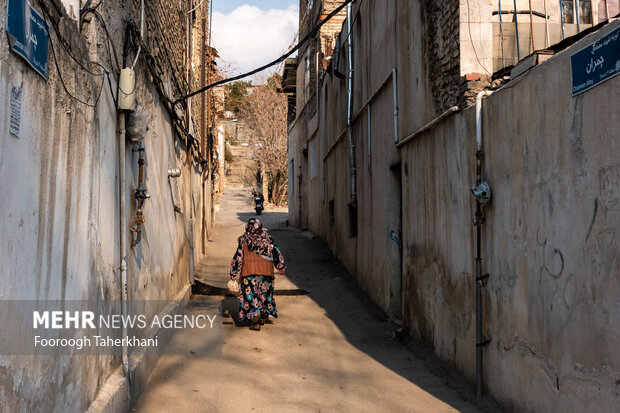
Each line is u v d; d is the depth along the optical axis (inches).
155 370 227.3
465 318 222.8
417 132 276.1
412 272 295.7
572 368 149.1
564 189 154.4
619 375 129.6
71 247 136.2
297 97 871.7
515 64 213.3
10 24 98.6
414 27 286.7
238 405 194.5
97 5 158.2
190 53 434.3
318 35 649.0
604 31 136.8
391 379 230.5
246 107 1486.2
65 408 130.7
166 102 296.8
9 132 99.4
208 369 233.1
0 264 96.0
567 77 153.2
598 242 138.7
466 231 221.9
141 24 208.2
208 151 669.9
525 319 175.6
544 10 249.8
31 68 109.9
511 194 185.6
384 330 315.9
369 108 395.9
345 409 196.2
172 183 329.4
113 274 181.2
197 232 512.7
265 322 324.8
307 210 786.8
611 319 133.2
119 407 166.9
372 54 388.8
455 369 232.8
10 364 99.8
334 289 426.0
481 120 208.2
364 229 415.8
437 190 255.0
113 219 181.9
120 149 189.5
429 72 263.3
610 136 134.4
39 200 114.7
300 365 247.8
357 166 443.5
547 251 163.0
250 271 311.6
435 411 194.9
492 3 242.4
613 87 133.1
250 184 1581.0
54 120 123.6
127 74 186.1
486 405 196.4
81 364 143.3
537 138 169.0
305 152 807.7
